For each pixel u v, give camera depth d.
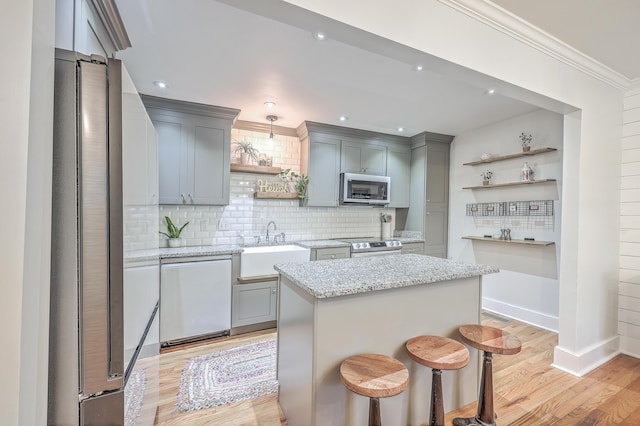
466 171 4.13
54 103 0.85
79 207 0.88
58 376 0.88
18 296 0.69
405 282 1.61
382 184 4.14
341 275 1.72
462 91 2.75
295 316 1.71
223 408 1.94
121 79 0.94
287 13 1.23
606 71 2.34
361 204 4.04
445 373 1.89
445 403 1.89
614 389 2.13
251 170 3.54
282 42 1.96
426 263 2.12
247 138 3.75
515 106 3.15
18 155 0.69
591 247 2.42
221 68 2.32
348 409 1.54
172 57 2.16
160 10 1.64
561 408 1.92
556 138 3.14
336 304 1.50
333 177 3.92
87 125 0.89
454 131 4.10
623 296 2.67
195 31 1.84
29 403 0.72
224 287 2.99
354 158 4.05
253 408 1.94
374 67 2.30
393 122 3.71
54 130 0.85
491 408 1.72
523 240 3.35
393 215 4.68
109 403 0.93
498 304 3.71
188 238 3.38
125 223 1.00
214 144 3.23
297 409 1.66
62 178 0.87
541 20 1.75
